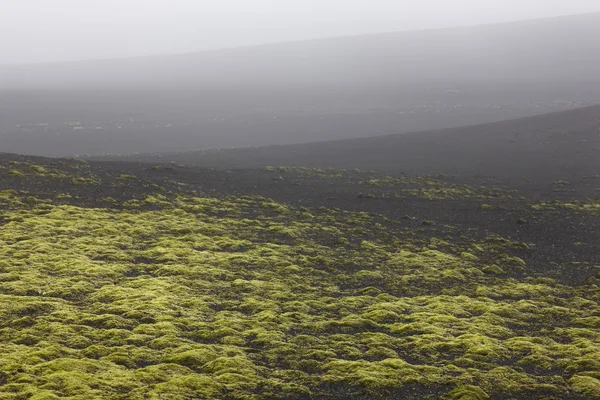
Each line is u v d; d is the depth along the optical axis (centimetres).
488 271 3903
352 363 2280
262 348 2450
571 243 4706
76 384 1912
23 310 2664
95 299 2923
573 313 3091
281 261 3850
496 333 2747
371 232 4841
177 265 3569
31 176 5619
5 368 2022
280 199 6088
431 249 4406
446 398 2031
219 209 5278
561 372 2303
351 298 3222
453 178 8181
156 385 1978
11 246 3666
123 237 4128
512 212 5788
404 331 2734
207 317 2812
